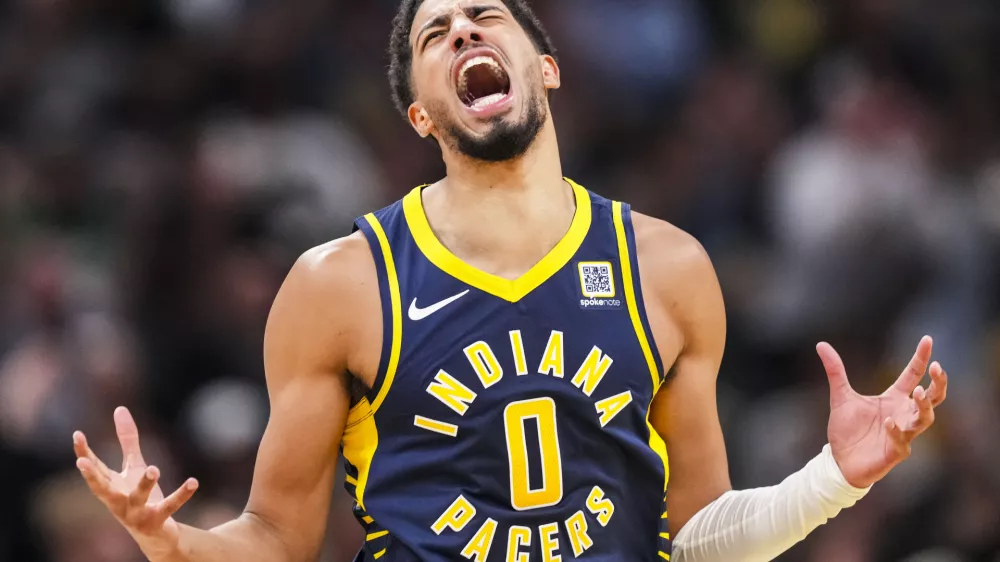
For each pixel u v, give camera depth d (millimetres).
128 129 22391
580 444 9055
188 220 19984
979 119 22562
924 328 19891
